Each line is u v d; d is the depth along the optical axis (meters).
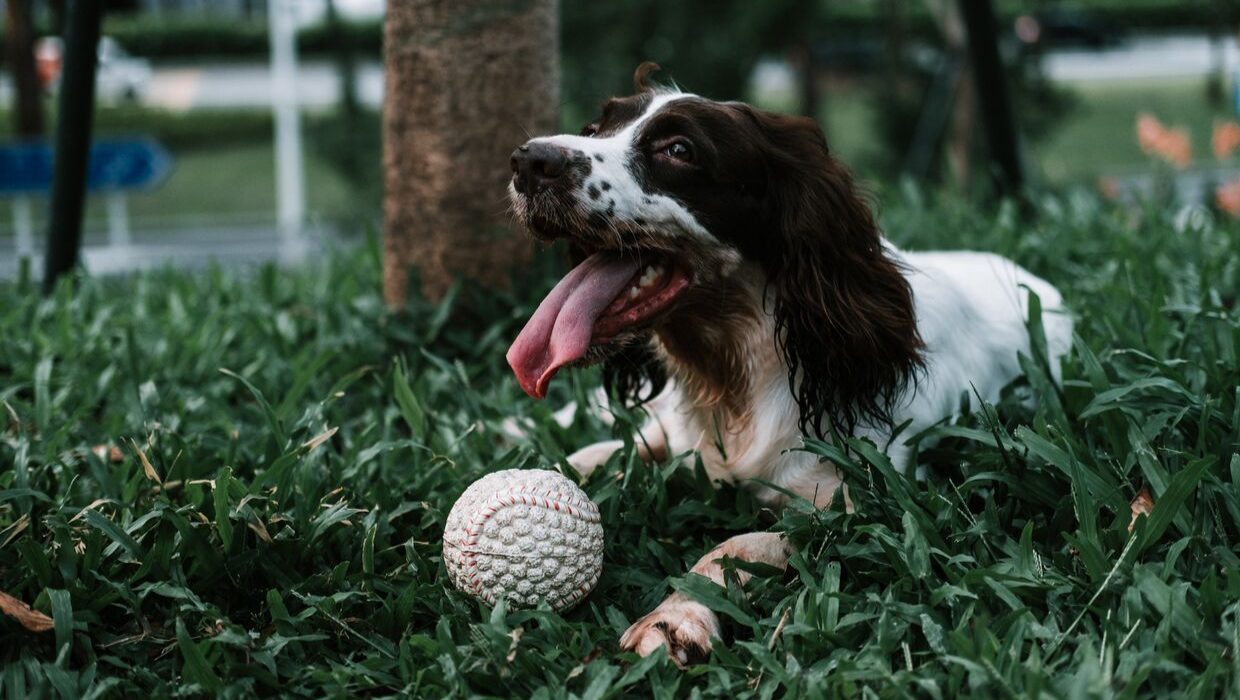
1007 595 2.56
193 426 3.94
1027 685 2.27
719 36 14.18
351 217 14.64
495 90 4.55
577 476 3.29
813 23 15.30
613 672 2.43
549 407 4.16
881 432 3.24
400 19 4.54
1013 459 3.02
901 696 2.32
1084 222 6.05
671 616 2.67
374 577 2.87
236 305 5.37
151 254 13.68
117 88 37.00
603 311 3.16
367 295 5.31
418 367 4.50
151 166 13.11
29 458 3.56
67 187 5.88
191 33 45.22
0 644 2.69
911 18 16.66
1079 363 3.55
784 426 3.29
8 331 5.07
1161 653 2.31
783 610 2.69
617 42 14.12
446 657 2.48
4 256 16.86
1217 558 2.66
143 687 2.58
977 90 6.62
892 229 5.98
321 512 3.08
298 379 3.85
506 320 4.53
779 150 3.23
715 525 3.22
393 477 3.47
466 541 2.70
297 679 2.57
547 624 2.62
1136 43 45.25
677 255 3.20
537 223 3.16
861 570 2.86
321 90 34.47
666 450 3.63
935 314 3.46
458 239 4.66
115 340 4.95
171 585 2.80
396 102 4.63
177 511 2.92
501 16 4.51
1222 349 3.71
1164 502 2.63
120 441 3.71
